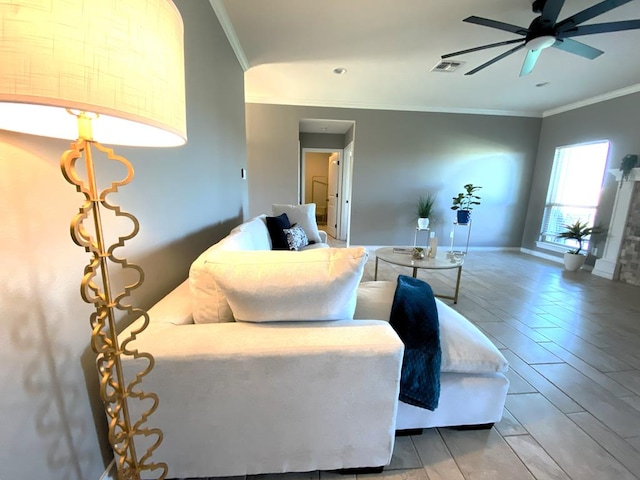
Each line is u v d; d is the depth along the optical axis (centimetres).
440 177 521
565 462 122
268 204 498
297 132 482
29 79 44
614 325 248
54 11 45
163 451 99
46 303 76
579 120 449
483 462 121
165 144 77
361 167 509
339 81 384
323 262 100
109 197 101
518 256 512
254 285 97
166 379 91
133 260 117
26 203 70
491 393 129
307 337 96
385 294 164
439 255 315
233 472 105
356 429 103
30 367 72
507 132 516
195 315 110
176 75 64
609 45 270
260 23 247
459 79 368
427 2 216
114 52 50
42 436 75
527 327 244
